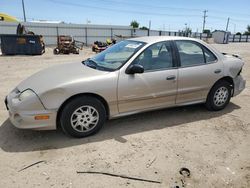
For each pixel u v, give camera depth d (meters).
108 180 2.78
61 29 35.44
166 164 3.11
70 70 3.99
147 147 3.51
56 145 3.51
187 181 2.79
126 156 3.27
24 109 3.34
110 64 4.01
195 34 57.25
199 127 4.21
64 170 2.94
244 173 2.97
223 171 3.00
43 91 3.35
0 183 2.70
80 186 2.67
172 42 4.31
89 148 3.45
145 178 2.83
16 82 7.56
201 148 3.52
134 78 3.85
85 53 21.00
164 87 4.13
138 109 4.05
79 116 3.61
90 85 3.55
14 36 17.23
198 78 4.46
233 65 4.89
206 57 4.62
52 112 3.40
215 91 4.77
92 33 38.44
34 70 10.23
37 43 17.92
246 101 5.73
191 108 5.12
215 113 4.87
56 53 19.64
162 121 4.43
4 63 12.65
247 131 4.10
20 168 2.97
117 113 3.90
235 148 3.54
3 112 4.71
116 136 3.82
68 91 3.42
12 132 3.88
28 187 2.64
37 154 3.28
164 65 4.17
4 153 3.29
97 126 3.80
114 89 3.71
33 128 3.39
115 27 40.50
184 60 4.38
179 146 3.56
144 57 4.00
